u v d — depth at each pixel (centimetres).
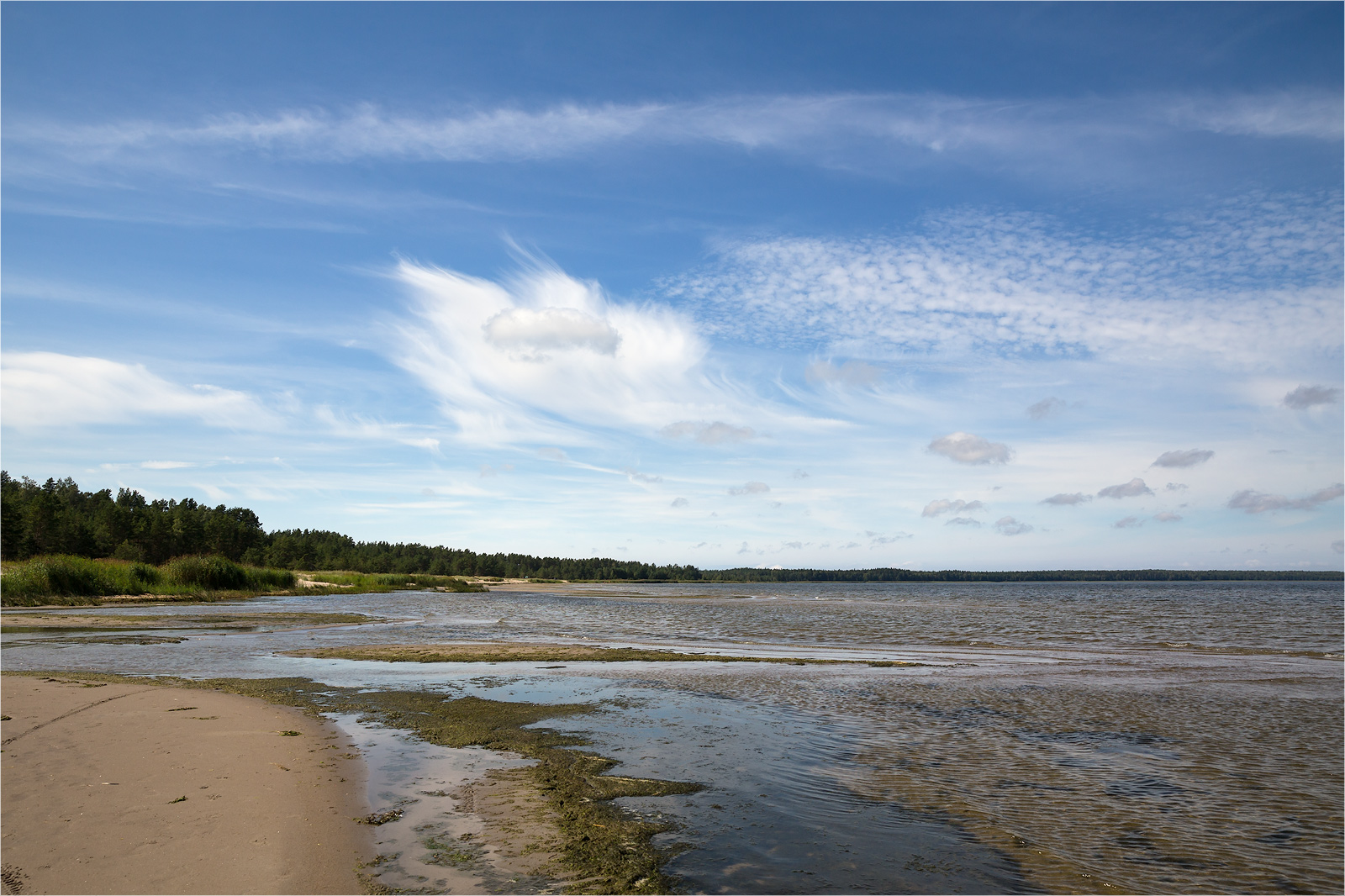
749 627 4409
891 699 1809
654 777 1116
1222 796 1060
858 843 866
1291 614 6134
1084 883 777
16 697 1516
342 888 692
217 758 1098
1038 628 4422
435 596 8888
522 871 757
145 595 5253
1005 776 1147
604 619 5138
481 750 1257
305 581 9062
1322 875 806
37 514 10150
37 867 695
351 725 1422
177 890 664
